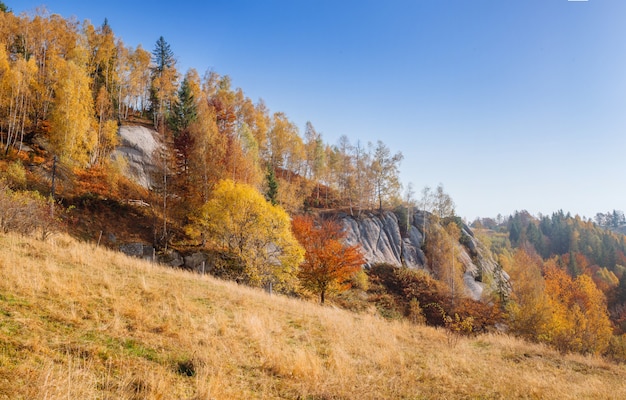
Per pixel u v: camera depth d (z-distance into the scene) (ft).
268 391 17.94
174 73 201.98
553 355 41.78
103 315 23.09
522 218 570.05
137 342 20.26
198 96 190.70
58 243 48.11
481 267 187.83
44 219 52.26
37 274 27.61
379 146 201.36
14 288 23.32
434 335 44.98
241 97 206.90
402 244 183.01
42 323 19.35
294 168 221.66
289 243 88.79
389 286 135.54
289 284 91.61
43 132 130.62
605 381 32.17
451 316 111.34
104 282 31.01
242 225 88.58
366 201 207.31
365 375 23.29
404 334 41.98
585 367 37.52
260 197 92.63
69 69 117.08
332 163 242.78
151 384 14.99
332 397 18.35
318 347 29.19
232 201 89.66
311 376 20.85
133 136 149.18
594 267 290.56
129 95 178.70
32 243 40.88
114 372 15.96
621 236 428.97
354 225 172.86
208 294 38.27
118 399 13.38
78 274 31.73
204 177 109.19
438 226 193.77
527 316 93.25
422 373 26.16
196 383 16.24
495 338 49.75
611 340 105.40
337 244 92.48
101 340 19.25
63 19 168.45
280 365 21.39
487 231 552.00
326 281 89.40
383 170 199.41
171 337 22.61
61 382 13.21
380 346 33.01
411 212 211.00
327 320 39.22
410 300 122.93
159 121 180.14
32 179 98.17
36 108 132.87
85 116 119.75
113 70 169.78
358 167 199.62
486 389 24.17
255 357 23.09
